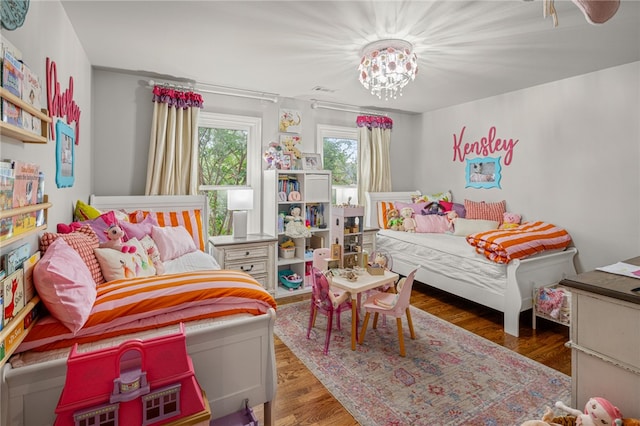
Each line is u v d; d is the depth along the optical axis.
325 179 4.05
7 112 1.03
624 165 2.99
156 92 3.22
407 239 3.95
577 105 3.30
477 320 3.09
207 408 1.17
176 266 2.46
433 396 1.96
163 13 2.07
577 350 1.41
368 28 2.28
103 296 1.40
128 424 1.04
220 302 1.56
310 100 4.21
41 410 1.15
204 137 3.74
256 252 3.56
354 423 1.75
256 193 3.97
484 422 1.75
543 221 3.60
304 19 2.16
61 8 1.94
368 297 2.73
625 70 2.96
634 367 1.24
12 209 1.04
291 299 3.66
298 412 1.84
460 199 4.50
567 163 3.39
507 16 2.11
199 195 3.40
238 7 2.00
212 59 2.84
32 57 1.44
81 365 1.02
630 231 2.98
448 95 4.00
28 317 1.20
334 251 3.00
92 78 3.02
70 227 1.82
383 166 4.76
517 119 3.81
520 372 2.21
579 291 1.38
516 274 2.76
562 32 2.34
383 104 4.45
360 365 2.30
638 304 1.18
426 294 3.84
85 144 2.67
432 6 1.99
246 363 1.53
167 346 1.13
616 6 1.14
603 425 1.22
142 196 3.14
